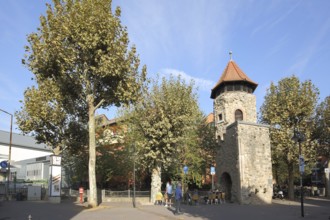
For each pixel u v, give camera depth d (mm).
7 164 35156
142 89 28953
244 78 36156
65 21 23266
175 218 17297
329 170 39469
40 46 23688
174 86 30172
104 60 23562
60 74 26078
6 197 33750
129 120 33938
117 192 31359
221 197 29672
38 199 33938
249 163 29281
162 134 27969
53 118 34219
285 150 36062
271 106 37094
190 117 29750
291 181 36344
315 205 26672
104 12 23812
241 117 35469
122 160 39438
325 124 38188
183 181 35406
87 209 22516
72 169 45125
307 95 36219
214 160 38000
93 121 25672
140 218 17359
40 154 81312
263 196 29141
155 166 29422
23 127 34250
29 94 33719
